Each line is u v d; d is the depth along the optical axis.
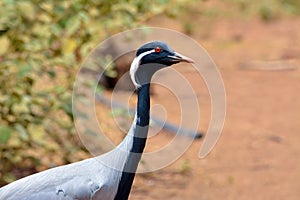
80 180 15.71
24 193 15.59
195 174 23.97
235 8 57.03
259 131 29.06
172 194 22.19
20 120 20.39
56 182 15.69
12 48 20.98
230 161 25.53
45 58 21.34
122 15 23.78
